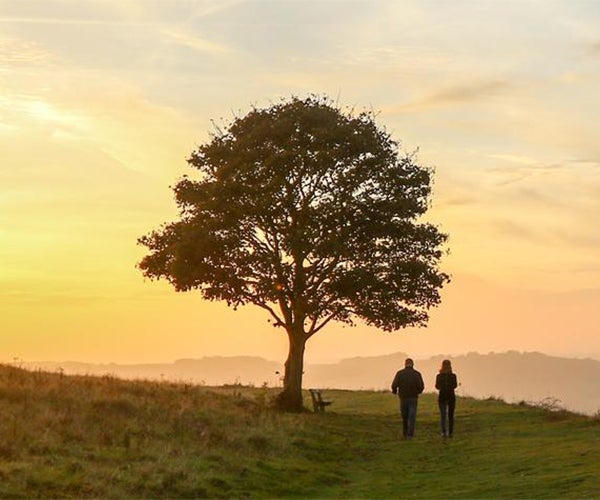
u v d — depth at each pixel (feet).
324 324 127.13
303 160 120.26
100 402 83.71
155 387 108.99
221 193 122.11
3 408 75.25
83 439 66.90
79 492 51.13
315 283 125.08
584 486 55.52
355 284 120.98
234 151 126.72
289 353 125.29
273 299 125.18
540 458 69.51
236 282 122.93
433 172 129.18
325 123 124.98
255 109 130.72
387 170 125.29
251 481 60.44
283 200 120.98
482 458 73.41
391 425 104.88
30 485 51.16
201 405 95.35
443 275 127.85
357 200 123.34
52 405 80.38
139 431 73.31
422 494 58.75
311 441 82.48
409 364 93.09
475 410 118.42
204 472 60.34
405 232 124.06
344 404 143.23
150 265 128.88
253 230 126.31
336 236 120.16
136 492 53.21
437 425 103.09
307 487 61.72
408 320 124.98
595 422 93.15
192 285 125.39
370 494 59.47
